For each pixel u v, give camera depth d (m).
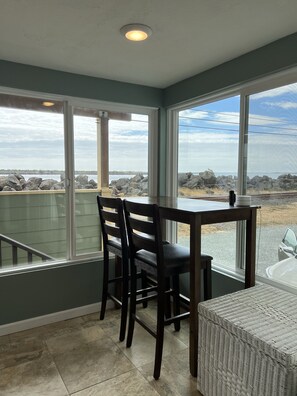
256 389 1.38
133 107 2.96
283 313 1.58
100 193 2.88
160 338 1.84
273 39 1.93
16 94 2.44
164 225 3.13
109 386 1.80
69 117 2.65
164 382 1.83
